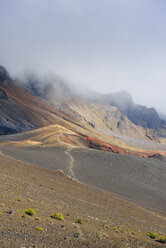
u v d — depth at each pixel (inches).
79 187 1827.0
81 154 3289.9
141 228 1059.9
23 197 890.1
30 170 1850.4
